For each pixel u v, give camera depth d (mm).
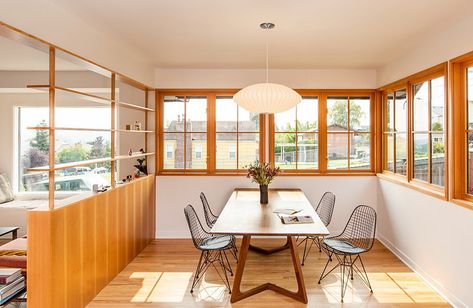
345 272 3674
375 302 3012
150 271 3756
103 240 3344
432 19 2836
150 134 4992
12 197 5488
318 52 3955
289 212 3496
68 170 5848
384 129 4895
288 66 4746
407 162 4004
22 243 3506
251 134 5082
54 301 2557
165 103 5109
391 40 3467
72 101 5785
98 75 5168
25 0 2250
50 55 2629
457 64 3027
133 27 3100
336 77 4945
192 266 3904
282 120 5074
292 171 5070
